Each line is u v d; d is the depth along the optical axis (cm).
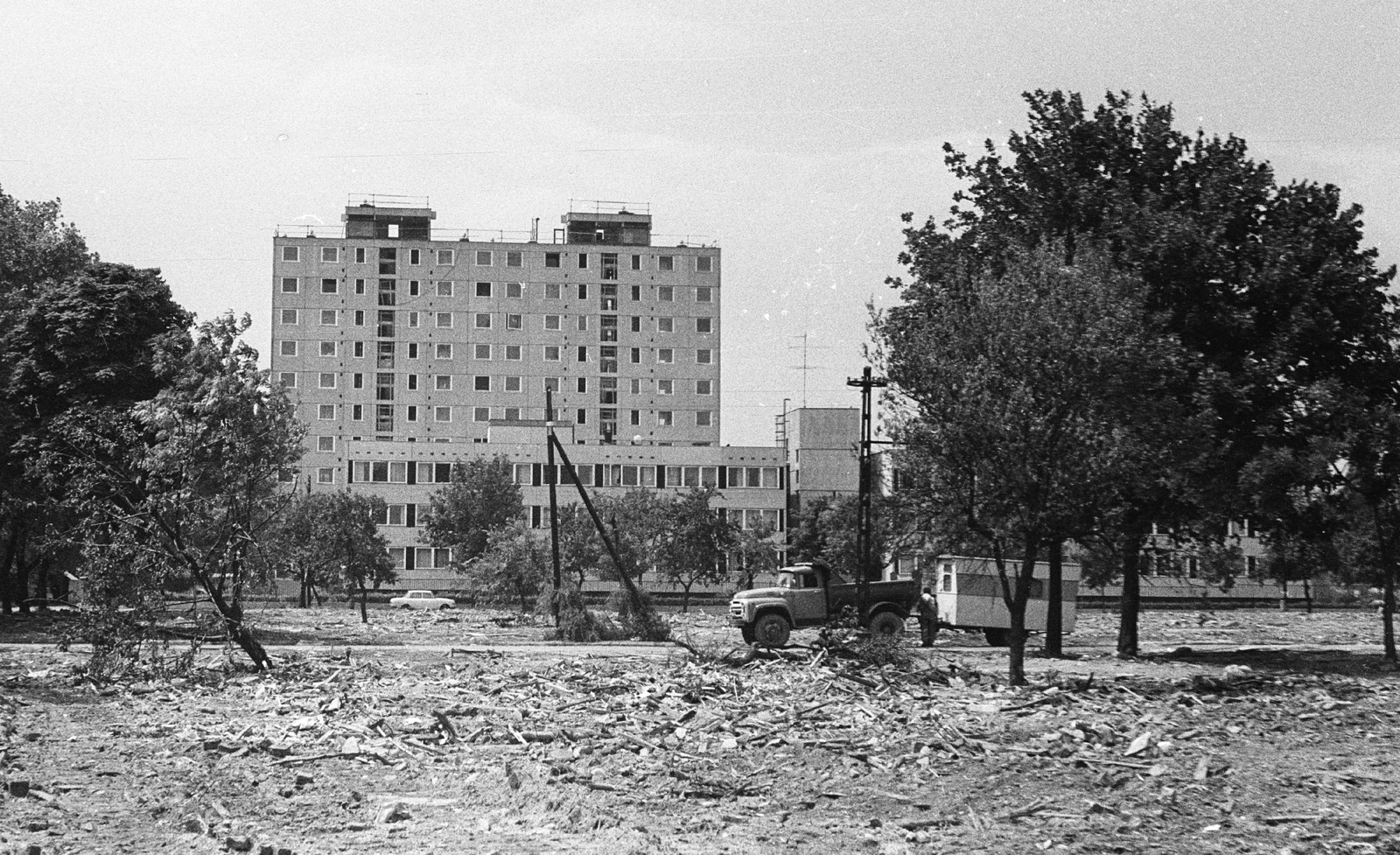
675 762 2114
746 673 3453
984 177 4594
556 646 4628
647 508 9769
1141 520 4256
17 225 7169
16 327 5806
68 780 1825
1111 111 4500
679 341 14412
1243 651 4769
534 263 14262
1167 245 4028
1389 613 4453
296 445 3481
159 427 3391
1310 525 4397
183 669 3197
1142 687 3300
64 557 6003
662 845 1554
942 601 5291
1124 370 3272
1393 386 4403
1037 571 5241
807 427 12769
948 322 3381
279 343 13838
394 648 4378
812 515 10906
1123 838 1703
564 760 2109
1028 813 1828
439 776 1938
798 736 2373
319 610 8556
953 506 3403
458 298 14100
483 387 14112
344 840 1526
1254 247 4212
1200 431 3788
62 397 5531
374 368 13938
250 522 3431
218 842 1487
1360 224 4362
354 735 2261
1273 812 1884
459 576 12062
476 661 3778
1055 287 3294
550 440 5362
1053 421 3228
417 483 12262
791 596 4541
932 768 2106
